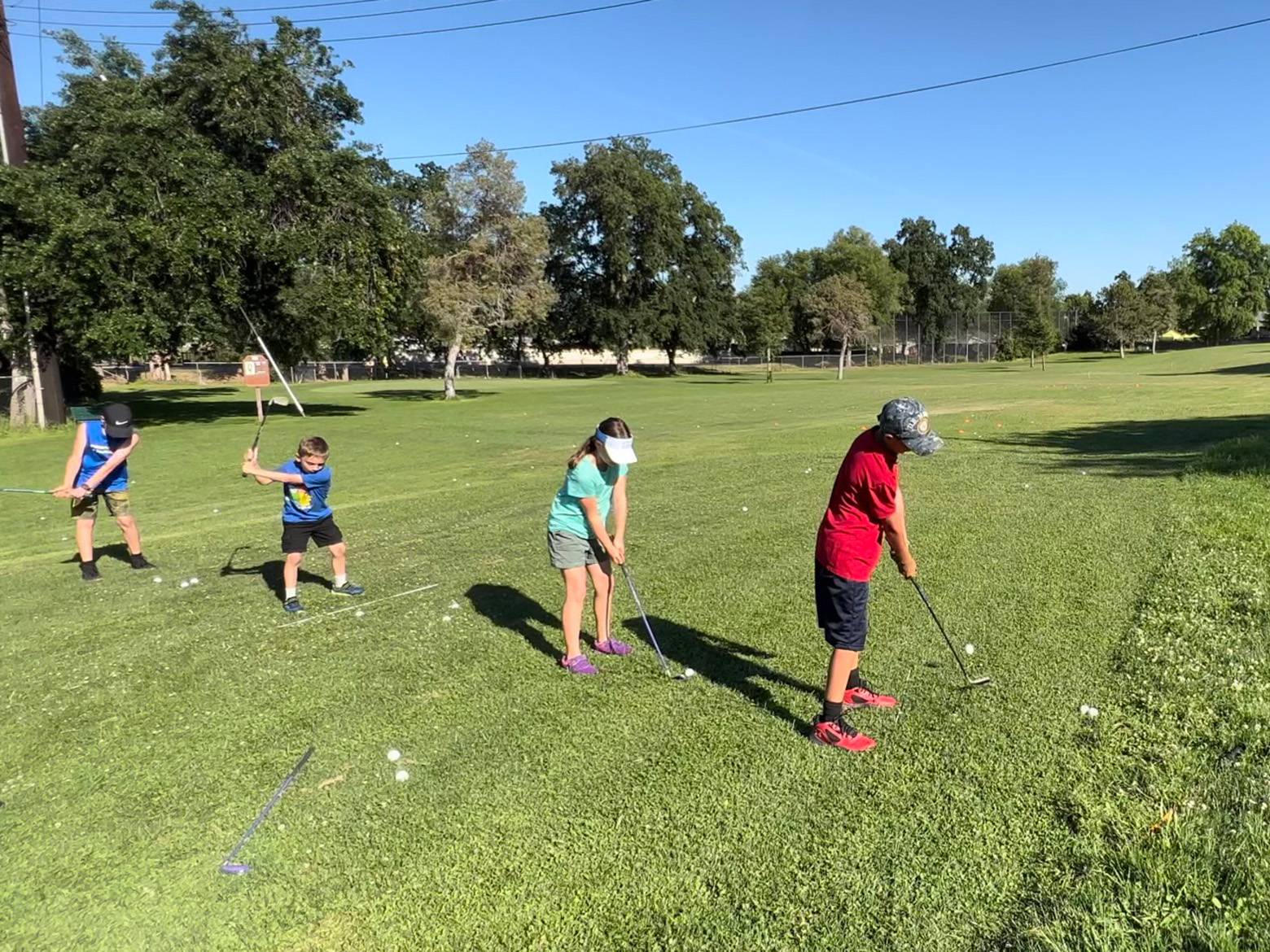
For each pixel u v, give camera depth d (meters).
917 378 51.28
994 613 5.35
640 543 7.79
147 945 2.81
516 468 14.34
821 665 4.75
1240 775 3.25
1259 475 9.33
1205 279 91.12
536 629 5.62
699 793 3.47
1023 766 3.52
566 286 68.94
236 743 4.16
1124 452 12.23
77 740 4.29
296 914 2.91
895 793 3.39
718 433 18.89
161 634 5.90
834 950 2.57
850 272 85.88
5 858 3.33
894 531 3.86
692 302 69.94
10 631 6.20
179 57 28.58
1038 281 107.81
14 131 23.56
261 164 29.28
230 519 10.66
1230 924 2.49
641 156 70.38
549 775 3.68
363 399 38.78
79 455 7.51
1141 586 5.72
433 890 2.98
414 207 40.19
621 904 2.85
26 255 22.34
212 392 45.59
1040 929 2.54
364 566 7.64
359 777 3.77
